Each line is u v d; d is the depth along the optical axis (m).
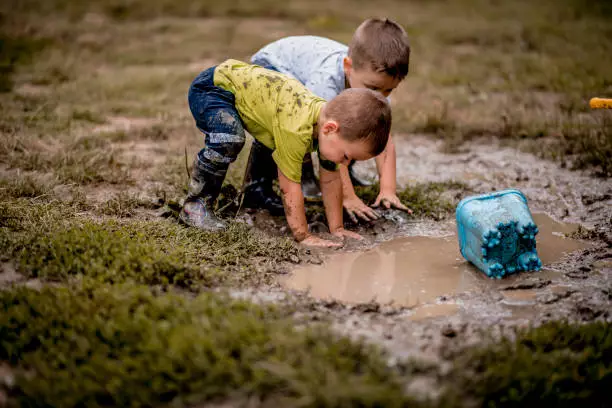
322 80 3.98
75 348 2.47
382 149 3.31
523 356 2.42
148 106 6.61
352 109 3.19
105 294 2.74
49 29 9.93
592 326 2.65
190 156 5.18
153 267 3.07
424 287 3.23
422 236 3.92
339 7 13.26
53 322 2.60
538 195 4.53
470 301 3.07
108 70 8.11
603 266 3.43
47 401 2.21
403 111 6.63
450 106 6.68
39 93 6.73
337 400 2.15
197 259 3.32
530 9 12.47
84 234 3.29
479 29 10.66
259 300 2.95
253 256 3.51
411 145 5.80
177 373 2.29
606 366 2.46
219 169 3.74
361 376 2.30
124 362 2.33
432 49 9.47
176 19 12.00
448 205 4.32
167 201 4.05
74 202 4.02
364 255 3.64
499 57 8.82
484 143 5.78
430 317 2.90
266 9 12.77
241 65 3.81
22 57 8.09
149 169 4.88
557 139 5.71
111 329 2.50
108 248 3.17
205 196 3.81
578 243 3.76
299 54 4.19
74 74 7.59
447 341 2.65
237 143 3.69
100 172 4.61
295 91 3.54
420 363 2.43
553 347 2.56
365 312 2.92
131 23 11.38
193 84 3.85
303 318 2.76
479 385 2.31
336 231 3.88
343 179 4.13
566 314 2.92
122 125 5.98
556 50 9.00
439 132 6.02
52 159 4.74
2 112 5.81
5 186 4.14
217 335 2.44
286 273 3.37
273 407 2.21
